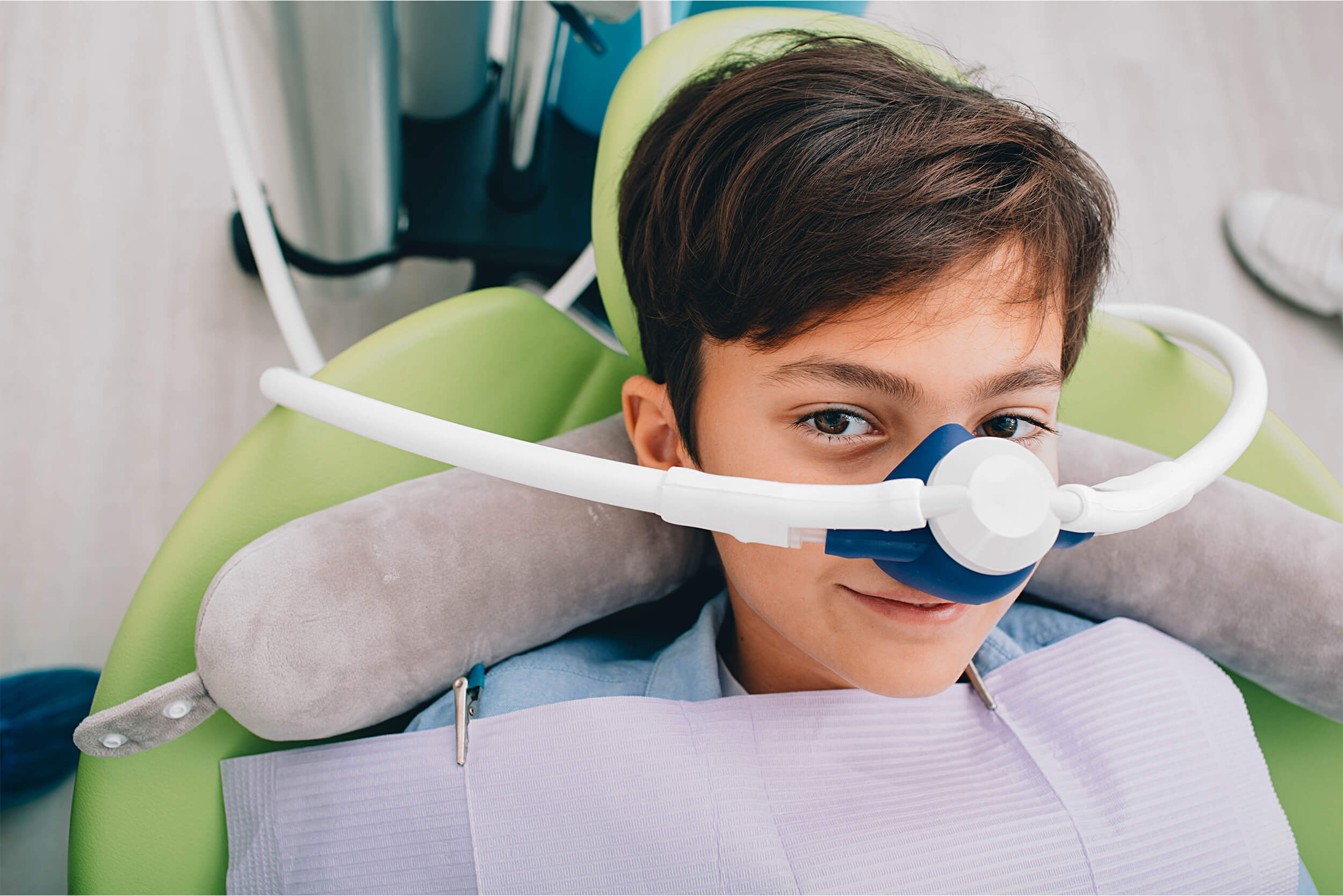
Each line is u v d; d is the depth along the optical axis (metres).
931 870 0.53
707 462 0.49
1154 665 0.61
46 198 1.10
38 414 1.03
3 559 0.97
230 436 1.06
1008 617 0.68
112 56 1.17
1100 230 0.50
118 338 1.07
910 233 0.42
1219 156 1.38
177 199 1.13
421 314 0.70
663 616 0.73
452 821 0.53
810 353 0.43
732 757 0.55
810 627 0.47
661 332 0.53
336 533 0.54
